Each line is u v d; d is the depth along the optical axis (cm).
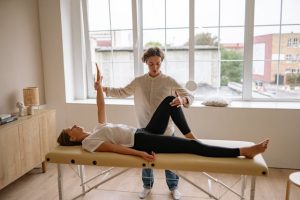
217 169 186
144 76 233
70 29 351
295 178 185
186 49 334
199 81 339
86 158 199
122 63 355
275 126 296
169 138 208
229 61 328
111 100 352
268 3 309
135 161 194
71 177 292
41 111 299
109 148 204
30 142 269
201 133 312
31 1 321
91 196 253
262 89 328
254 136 301
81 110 341
